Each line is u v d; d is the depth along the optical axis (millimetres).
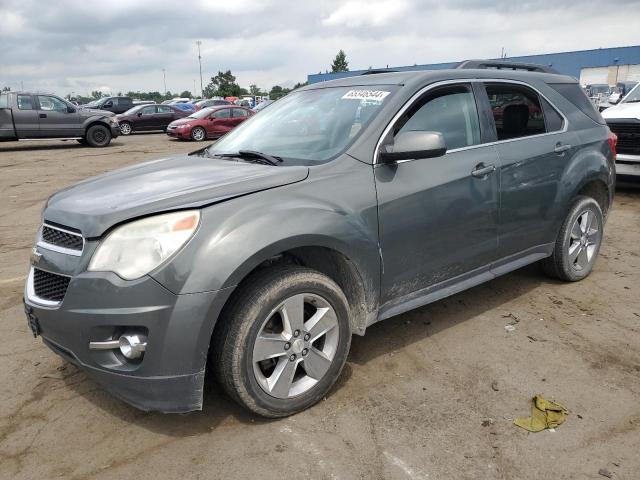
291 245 2580
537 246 4121
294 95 4027
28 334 3758
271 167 2994
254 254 2445
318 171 2885
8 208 8266
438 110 3420
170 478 2355
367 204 2922
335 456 2469
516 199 3758
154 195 2641
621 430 2635
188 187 2703
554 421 2695
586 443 2541
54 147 18656
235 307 2500
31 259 2812
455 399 2902
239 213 2510
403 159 3006
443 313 4004
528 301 4199
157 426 2709
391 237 3043
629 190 8570
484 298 4273
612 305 4125
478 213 3490
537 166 3904
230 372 2527
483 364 3268
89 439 2623
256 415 2742
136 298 2330
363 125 3154
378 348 3480
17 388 3072
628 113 7906
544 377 3119
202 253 2375
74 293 2430
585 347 3475
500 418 2734
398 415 2766
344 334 2879
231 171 2984
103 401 2930
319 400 2875
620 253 5414
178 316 2340
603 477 2326
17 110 16875
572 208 4312
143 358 2400
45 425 2732
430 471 2367
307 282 2656
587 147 4363
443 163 3318
